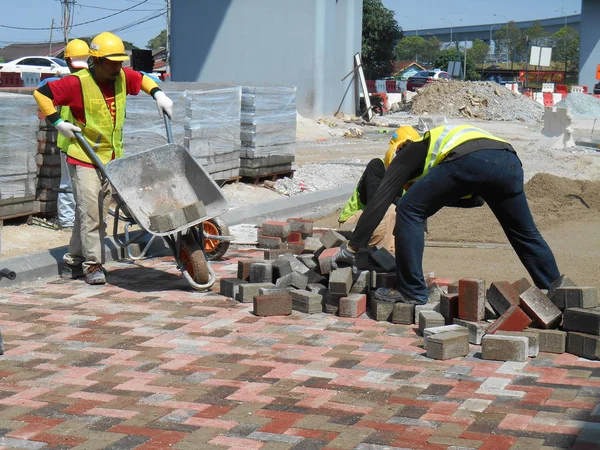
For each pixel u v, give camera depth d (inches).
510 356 201.5
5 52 2386.8
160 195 285.0
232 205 452.1
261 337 223.6
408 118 1374.3
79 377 191.5
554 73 3181.6
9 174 348.5
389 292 241.3
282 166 531.2
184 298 267.6
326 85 1189.7
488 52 4881.9
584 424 160.4
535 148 789.2
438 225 401.4
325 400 175.9
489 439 154.1
